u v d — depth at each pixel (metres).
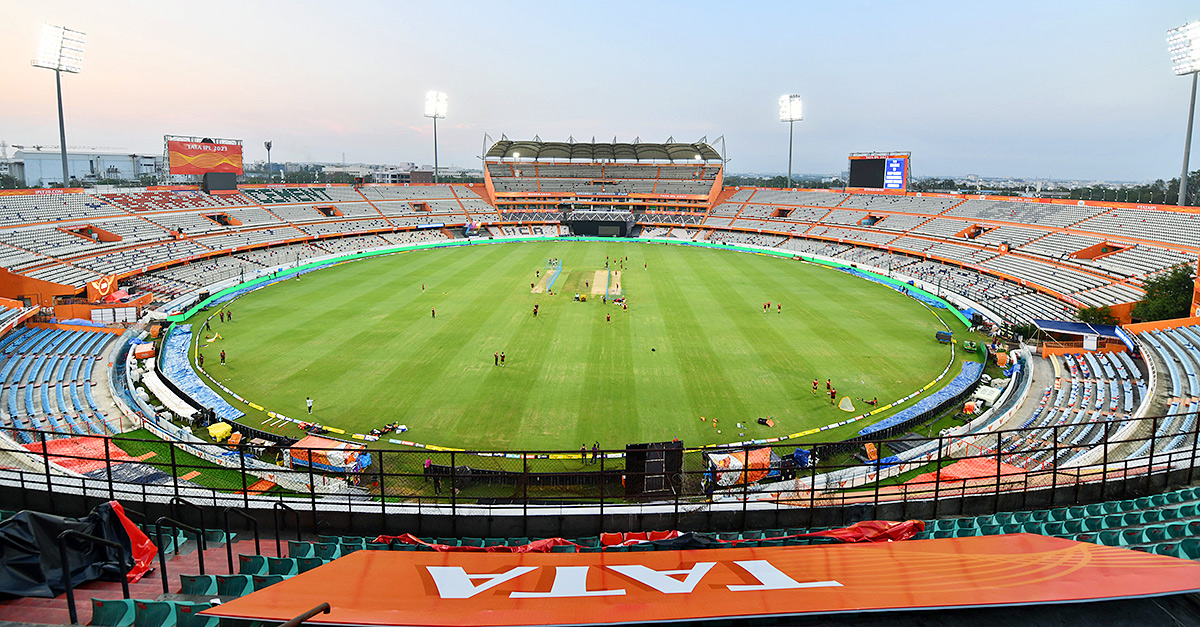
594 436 33.31
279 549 14.02
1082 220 84.00
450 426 34.19
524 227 138.38
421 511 16.88
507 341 50.03
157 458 28.92
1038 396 38.56
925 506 17.34
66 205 81.56
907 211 113.12
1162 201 118.31
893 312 62.81
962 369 44.78
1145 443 26.22
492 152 148.12
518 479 28.08
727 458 28.42
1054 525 14.74
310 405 36.00
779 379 42.19
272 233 103.44
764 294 71.31
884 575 9.66
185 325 54.62
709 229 134.50
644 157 152.50
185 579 10.94
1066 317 56.22
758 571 10.02
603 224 142.12
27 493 16.09
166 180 114.44
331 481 27.47
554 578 9.84
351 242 111.69
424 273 83.50
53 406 34.97
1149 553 10.16
